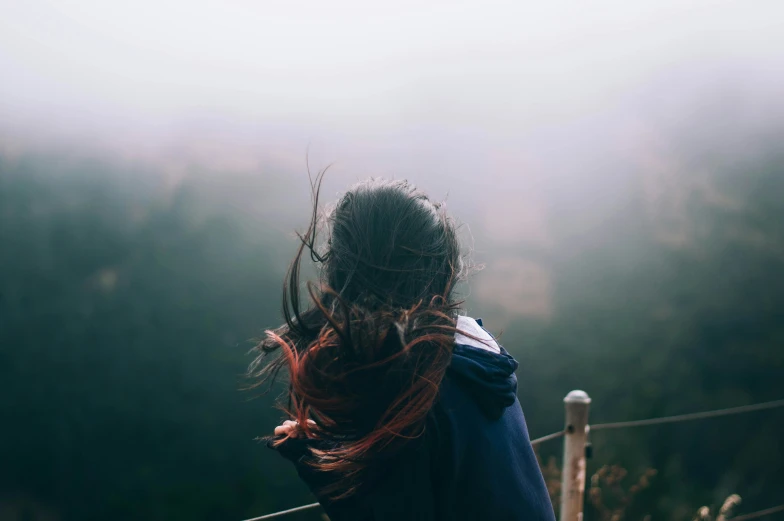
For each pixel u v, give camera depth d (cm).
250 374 105
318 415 97
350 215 105
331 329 95
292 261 100
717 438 1256
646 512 1004
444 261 106
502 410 104
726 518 371
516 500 97
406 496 94
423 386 91
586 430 241
